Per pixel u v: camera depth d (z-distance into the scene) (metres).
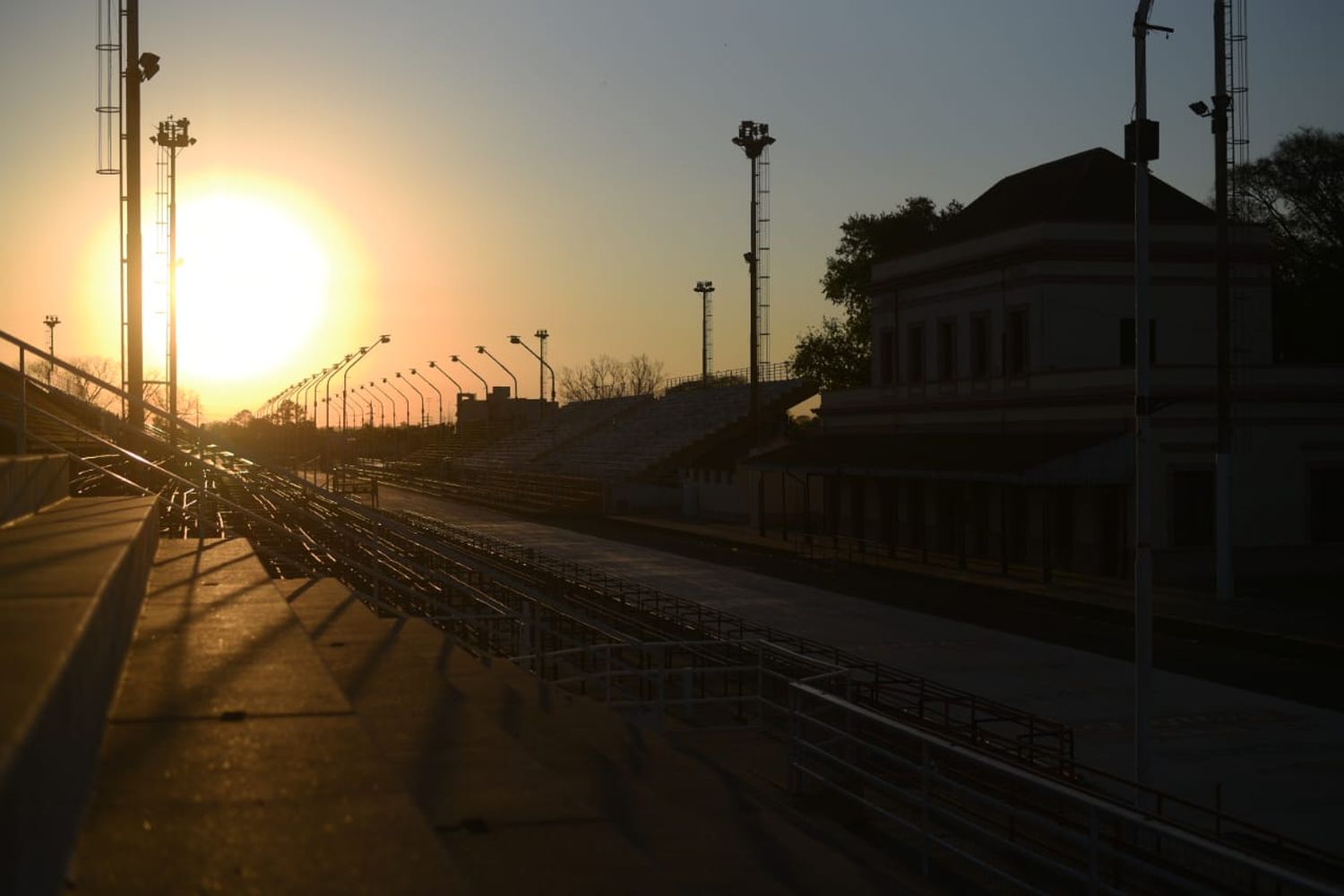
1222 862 13.64
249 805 3.69
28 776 2.31
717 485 76.12
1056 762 18.98
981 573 44.94
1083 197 50.50
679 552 56.59
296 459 104.06
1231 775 19.06
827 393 64.44
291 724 4.77
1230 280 48.16
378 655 9.08
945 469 45.44
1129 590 39.34
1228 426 36.19
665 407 106.75
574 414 127.00
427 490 115.62
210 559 11.34
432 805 5.54
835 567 48.28
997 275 50.50
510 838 5.11
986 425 50.69
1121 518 42.44
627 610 32.66
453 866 3.18
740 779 11.44
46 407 21.11
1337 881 13.38
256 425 167.50
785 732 17.58
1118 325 48.06
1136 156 19.33
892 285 58.53
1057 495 45.66
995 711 19.38
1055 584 41.12
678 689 22.80
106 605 4.59
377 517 13.98
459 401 171.88
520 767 6.14
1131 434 41.59
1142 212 18.95
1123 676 26.78
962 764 16.53
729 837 9.20
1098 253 47.84
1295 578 41.59
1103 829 14.97
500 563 42.31
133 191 24.59
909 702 22.42
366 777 4.01
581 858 4.91
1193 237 48.16
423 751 6.46
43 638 3.36
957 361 53.53
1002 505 43.62
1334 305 64.81
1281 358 66.44
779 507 68.12
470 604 25.06
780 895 7.00
